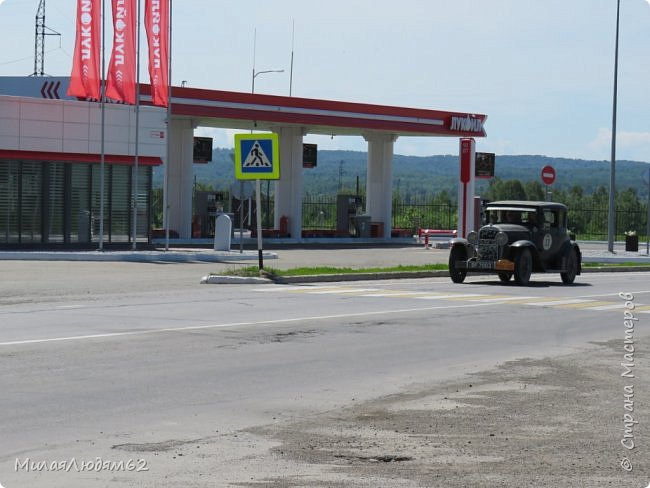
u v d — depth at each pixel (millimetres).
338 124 61344
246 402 12906
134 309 23062
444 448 10672
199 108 55125
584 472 9844
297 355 16812
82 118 47250
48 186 46719
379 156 67812
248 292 28266
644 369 16125
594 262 49906
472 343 18797
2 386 13516
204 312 22734
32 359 15656
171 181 57875
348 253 51250
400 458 10219
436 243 61344
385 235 67875
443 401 13211
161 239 56500
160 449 10398
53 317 21203
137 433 11078
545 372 15648
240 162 33812
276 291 28797
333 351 17359
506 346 18516
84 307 23344
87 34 43031
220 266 38906
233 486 9117
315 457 10195
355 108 62031
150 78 45750
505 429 11609
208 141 65312
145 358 16031
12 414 11867
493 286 33250
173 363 15656
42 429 11164
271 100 58219
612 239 56250
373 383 14445
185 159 57750
